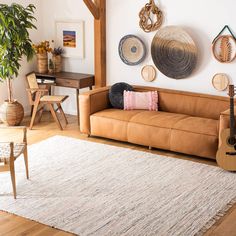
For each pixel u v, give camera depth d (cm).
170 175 497
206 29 605
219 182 478
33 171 506
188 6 613
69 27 732
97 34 683
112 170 511
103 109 643
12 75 679
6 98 724
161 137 564
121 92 641
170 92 631
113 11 676
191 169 514
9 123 680
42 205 425
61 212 411
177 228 382
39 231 379
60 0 734
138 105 630
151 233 374
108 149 580
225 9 586
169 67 639
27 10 731
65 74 724
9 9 634
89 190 458
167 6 630
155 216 404
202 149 538
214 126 546
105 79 707
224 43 592
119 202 431
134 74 679
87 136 638
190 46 615
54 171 507
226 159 506
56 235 373
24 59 741
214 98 596
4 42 632
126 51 673
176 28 622
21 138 628
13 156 430
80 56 732
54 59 738
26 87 756
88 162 535
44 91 662
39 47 728
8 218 400
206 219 398
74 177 491
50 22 753
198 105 607
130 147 594
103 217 402
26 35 658
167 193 451
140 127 577
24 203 429
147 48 659
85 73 736
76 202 431
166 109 634
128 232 376
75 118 739
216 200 436
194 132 539
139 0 651
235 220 399
